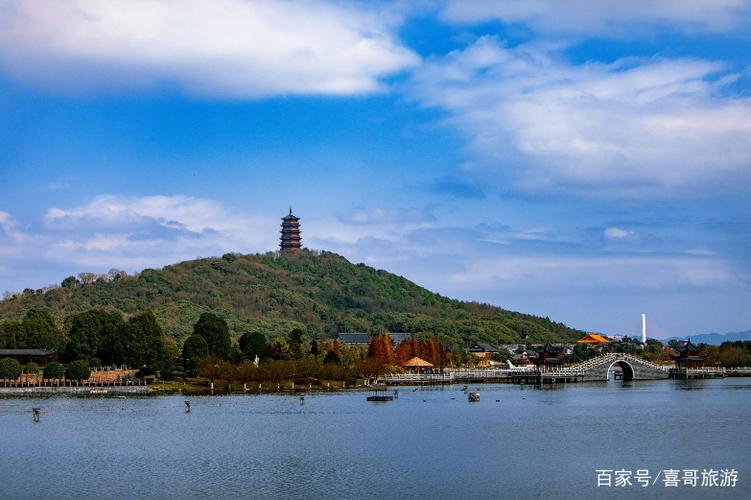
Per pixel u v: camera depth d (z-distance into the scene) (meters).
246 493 107.88
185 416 184.50
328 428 166.00
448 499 104.31
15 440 149.50
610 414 192.38
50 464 127.44
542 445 143.88
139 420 177.00
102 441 148.62
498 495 106.25
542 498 104.62
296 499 104.56
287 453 136.50
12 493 108.75
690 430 163.12
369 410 199.12
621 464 125.62
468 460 129.25
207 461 129.62
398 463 127.12
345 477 117.12
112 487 111.69
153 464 127.25
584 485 111.50
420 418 183.62
